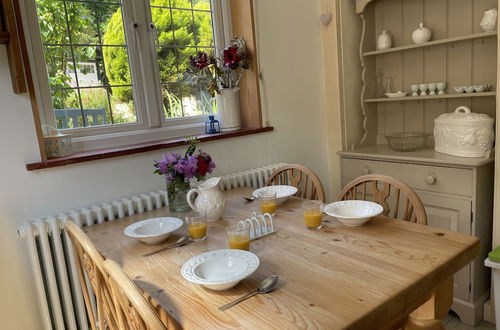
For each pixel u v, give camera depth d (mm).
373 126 2941
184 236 1448
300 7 2742
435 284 1067
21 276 1815
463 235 1290
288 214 1652
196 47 2545
